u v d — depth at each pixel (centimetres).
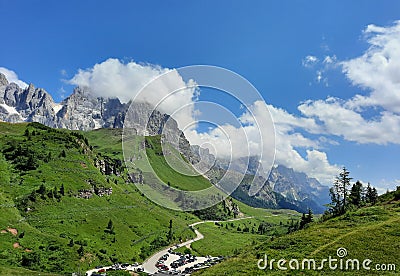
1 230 12775
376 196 11488
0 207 14662
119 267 13562
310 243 6606
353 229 7038
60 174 19775
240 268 6103
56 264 11781
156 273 13412
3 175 17938
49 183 18462
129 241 16675
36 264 11300
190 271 13475
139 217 19375
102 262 13625
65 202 17638
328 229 7425
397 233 6250
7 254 11325
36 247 12488
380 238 6106
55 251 12588
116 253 15012
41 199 16800
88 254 13462
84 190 19175
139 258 15438
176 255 16375
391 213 7938
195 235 19388
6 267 10331
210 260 15725
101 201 19488
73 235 15025
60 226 15438
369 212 8225
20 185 17612
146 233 18100
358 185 12219
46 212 16162
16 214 14912
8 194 16462
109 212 18638
